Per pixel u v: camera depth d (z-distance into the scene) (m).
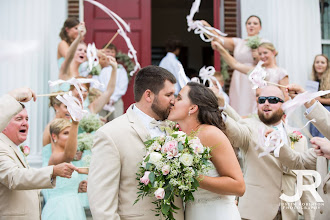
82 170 2.56
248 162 3.34
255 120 3.48
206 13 9.53
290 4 5.91
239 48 5.80
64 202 3.70
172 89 2.44
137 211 2.25
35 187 2.50
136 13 6.36
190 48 10.12
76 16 5.92
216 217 2.39
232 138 3.24
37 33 5.49
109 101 5.65
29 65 5.36
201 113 2.46
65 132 3.95
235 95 5.86
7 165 2.57
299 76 5.83
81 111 2.60
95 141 2.33
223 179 2.26
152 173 2.14
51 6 5.65
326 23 6.05
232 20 6.32
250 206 3.27
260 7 6.02
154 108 2.43
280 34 5.87
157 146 2.21
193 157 2.16
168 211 2.19
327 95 5.39
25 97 2.49
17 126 2.83
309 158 3.20
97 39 6.23
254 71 2.95
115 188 2.23
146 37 6.35
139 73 2.49
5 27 5.46
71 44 5.13
